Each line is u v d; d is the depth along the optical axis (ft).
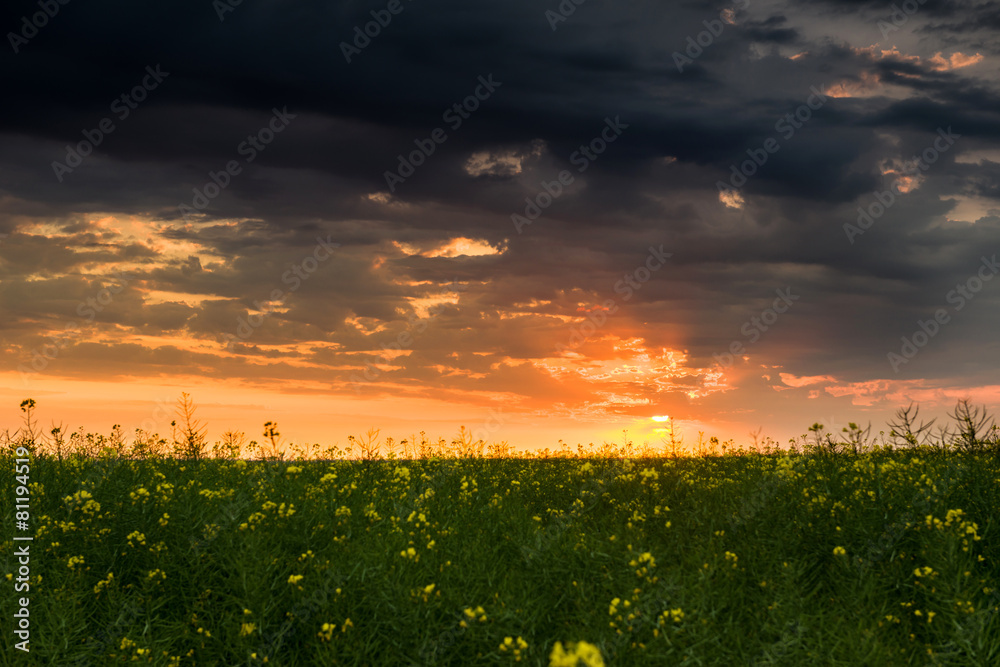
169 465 39.58
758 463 39.04
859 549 22.67
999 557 21.16
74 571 22.15
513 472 42.06
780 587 20.47
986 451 30.40
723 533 25.64
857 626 17.94
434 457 46.29
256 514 25.05
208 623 20.13
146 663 17.63
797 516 25.59
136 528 24.49
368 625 19.03
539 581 22.09
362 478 37.55
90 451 39.01
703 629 17.65
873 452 33.42
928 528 21.90
